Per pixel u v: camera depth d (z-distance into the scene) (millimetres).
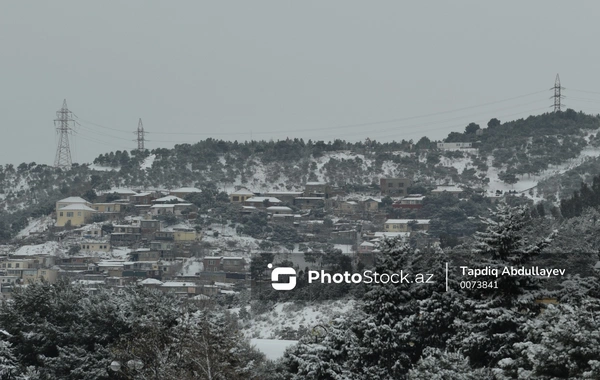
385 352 52531
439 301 53406
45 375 62531
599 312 37688
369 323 52969
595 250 69312
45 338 66500
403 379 51844
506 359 39219
